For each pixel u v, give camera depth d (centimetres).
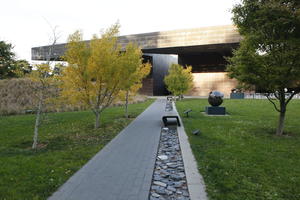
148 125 1120
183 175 486
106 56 948
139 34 4053
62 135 886
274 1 740
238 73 895
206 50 4138
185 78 2925
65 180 456
